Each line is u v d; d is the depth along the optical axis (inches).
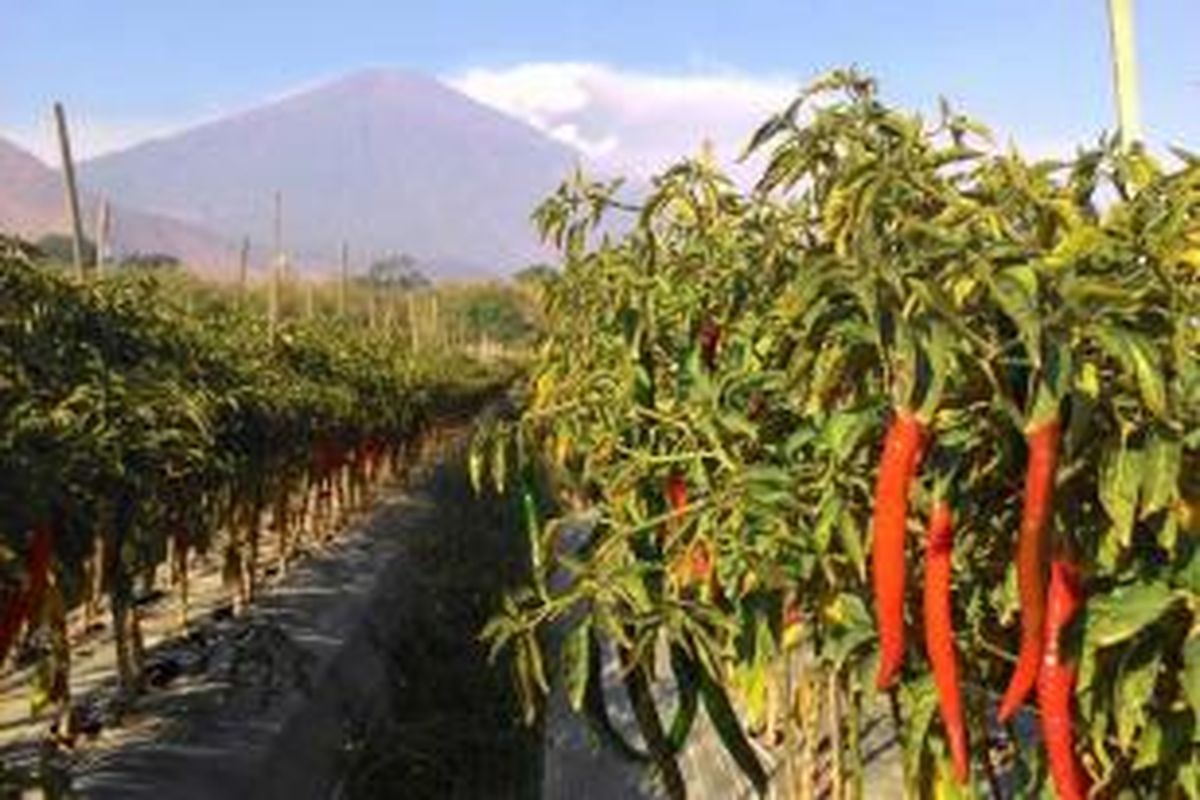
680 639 140.7
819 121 140.4
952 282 105.3
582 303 241.0
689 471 169.8
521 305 2918.3
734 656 150.0
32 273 385.4
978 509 126.2
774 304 157.8
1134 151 125.3
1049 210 119.5
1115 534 115.6
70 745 387.2
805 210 158.2
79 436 311.6
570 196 233.0
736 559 144.4
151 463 364.2
